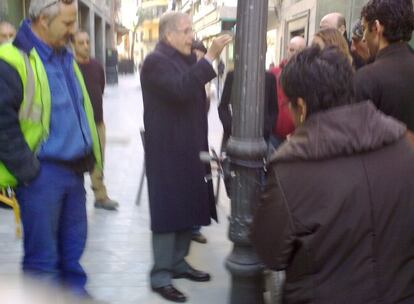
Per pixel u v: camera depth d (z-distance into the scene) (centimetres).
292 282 146
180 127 300
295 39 430
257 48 216
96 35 2858
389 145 143
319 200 137
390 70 216
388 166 140
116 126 1092
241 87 222
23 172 219
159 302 310
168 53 293
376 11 223
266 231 147
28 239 238
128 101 1688
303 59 147
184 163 304
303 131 145
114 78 2439
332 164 139
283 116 391
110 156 757
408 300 140
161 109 297
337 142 138
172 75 285
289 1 1595
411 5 226
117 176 634
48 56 231
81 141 246
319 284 139
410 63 218
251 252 233
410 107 216
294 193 140
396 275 140
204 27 2447
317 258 138
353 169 139
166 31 295
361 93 217
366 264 138
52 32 228
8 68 213
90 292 317
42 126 228
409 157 143
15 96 215
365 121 141
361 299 137
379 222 138
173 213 306
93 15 2355
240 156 226
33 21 230
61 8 225
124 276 346
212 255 388
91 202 516
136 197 542
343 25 377
